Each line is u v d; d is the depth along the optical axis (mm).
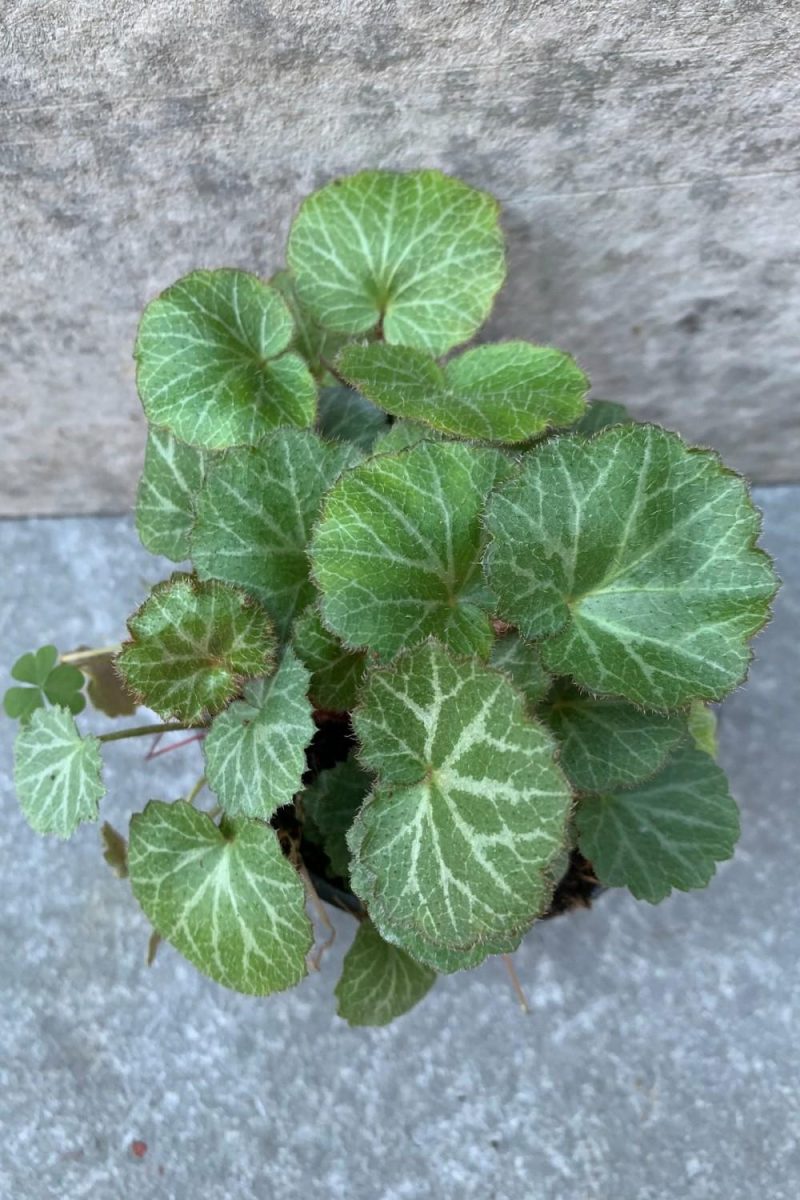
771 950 444
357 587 315
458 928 296
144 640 331
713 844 367
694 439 485
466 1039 437
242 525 338
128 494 515
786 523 500
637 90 352
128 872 363
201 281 351
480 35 339
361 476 314
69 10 331
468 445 318
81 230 392
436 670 298
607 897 451
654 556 317
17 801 474
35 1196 424
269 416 349
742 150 367
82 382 453
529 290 416
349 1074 434
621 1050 434
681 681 312
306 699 316
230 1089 434
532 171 376
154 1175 425
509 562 310
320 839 366
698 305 421
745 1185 416
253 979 331
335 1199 420
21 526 521
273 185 383
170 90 352
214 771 334
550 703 351
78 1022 444
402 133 367
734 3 330
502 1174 421
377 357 345
